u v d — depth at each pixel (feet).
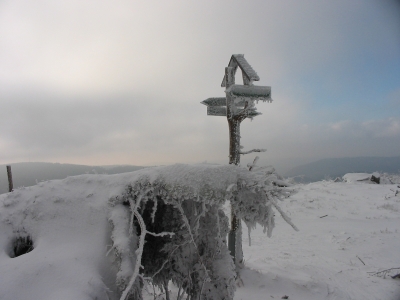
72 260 7.33
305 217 42.80
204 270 9.80
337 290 16.70
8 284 6.50
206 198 8.23
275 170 8.55
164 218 10.64
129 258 7.45
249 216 8.59
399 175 89.86
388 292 16.42
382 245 26.35
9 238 8.53
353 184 67.72
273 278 17.97
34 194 9.30
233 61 18.89
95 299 6.61
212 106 20.26
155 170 9.05
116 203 8.65
